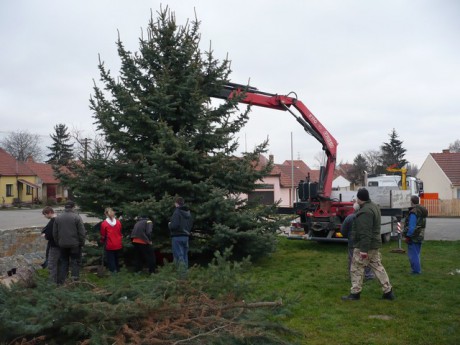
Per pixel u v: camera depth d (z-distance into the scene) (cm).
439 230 2184
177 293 513
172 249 986
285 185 4169
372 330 603
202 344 414
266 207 1166
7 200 5297
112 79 1150
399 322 634
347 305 727
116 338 407
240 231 1105
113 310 424
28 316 415
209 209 1065
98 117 1126
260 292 803
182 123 1168
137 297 498
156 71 1178
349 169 7762
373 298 767
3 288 487
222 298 504
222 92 1280
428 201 3978
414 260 978
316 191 1521
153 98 1109
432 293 797
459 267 1070
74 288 535
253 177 1149
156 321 444
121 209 1076
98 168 1146
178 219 952
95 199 1124
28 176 5638
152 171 1057
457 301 740
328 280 928
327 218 1427
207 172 1141
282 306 541
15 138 7969
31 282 551
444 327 609
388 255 1285
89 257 1098
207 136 1148
